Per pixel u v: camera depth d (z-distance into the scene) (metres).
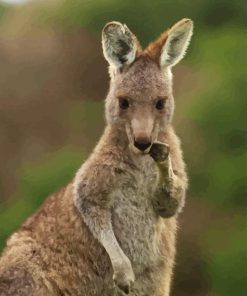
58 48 51.44
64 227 16.50
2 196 46.47
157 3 51.91
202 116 43.78
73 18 51.94
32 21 52.19
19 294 16.33
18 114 49.19
